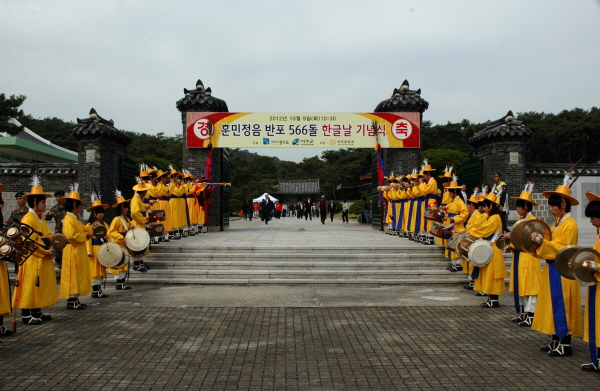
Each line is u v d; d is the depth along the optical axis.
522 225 5.43
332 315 7.08
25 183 16.53
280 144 16.16
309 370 4.79
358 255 10.39
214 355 5.25
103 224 8.34
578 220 16.98
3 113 20.03
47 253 6.58
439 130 40.00
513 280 6.66
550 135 34.06
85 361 5.06
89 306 7.68
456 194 9.96
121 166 15.59
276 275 9.72
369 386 4.39
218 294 8.57
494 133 15.61
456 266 9.90
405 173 16.42
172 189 12.31
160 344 5.64
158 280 9.47
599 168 16.72
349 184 49.09
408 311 7.35
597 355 4.73
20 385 4.39
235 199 43.84
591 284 4.57
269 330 6.25
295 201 54.88
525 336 6.03
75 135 15.18
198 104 16.28
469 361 5.07
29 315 6.61
